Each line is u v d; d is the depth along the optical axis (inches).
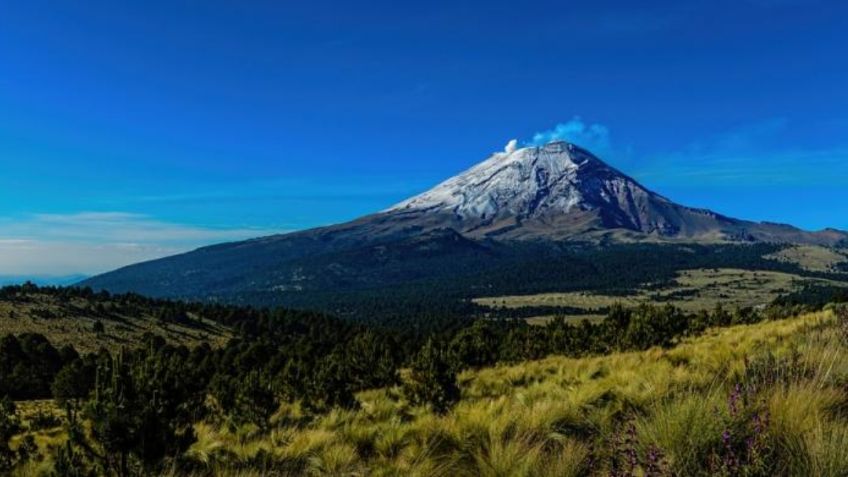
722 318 1713.8
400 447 337.1
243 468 319.6
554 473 230.4
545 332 1641.2
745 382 301.9
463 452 304.0
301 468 322.7
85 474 305.6
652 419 248.5
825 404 240.4
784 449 199.2
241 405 720.3
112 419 310.3
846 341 381.4
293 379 1086.4
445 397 590.2
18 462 444.1
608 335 1244.5
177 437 337.4
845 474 175.9
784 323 776.3
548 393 428.1
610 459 220.2
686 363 524.1
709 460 196.1
